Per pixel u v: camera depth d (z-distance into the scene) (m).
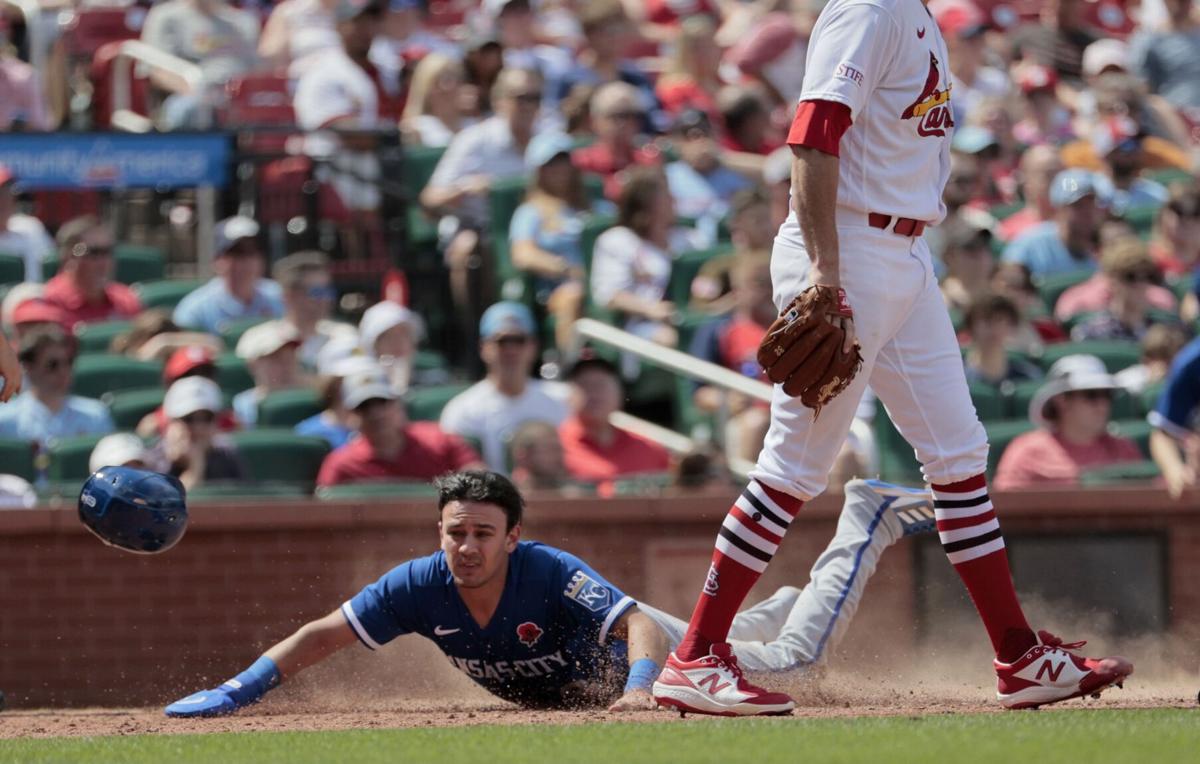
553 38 43.25
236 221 34.66
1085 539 26.59
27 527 25.08
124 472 16.77
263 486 25.78
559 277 33.97
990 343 30.48
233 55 41.28
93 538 25.22
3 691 24.95
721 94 39.69
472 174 35.91
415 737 13.72
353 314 35.44
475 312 34.44
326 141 36.03
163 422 28.08
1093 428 27.53
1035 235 36.12
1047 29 46.97
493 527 17.28
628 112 37.31
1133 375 31.38
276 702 22.02
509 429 28.73
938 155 14.75
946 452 15.20
